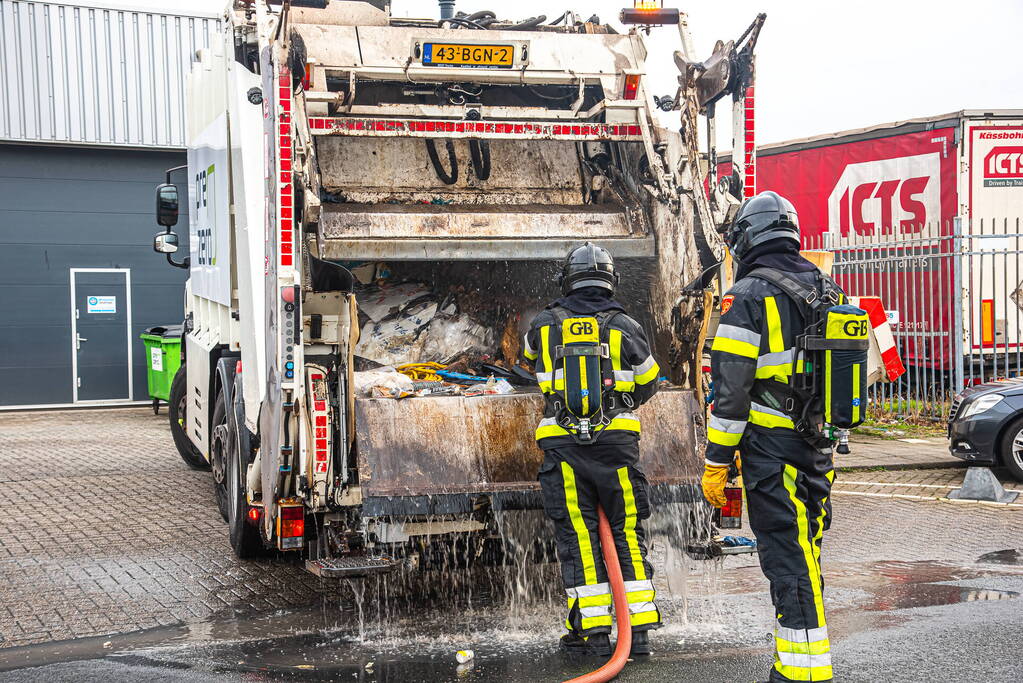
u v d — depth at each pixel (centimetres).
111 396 1830
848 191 1566
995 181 1393
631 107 686
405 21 742
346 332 552
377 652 514
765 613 580
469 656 497
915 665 479
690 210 639
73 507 905
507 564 566
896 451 1185
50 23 1723
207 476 1069
